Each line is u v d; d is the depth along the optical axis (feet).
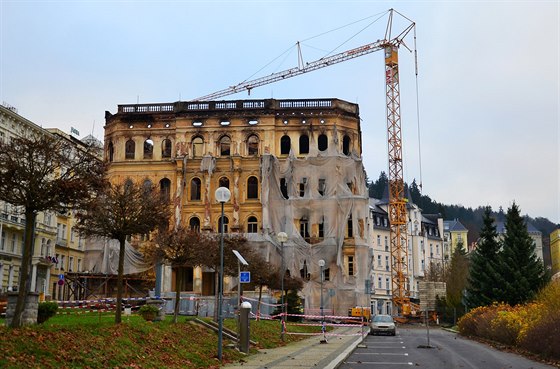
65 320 90.38
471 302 209.15
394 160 356.79
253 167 249.55
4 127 202.18
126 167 253.65
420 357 90.48
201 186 249.34
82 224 82.89
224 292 209.56
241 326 85.56
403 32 362.53
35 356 51.08
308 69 351.05
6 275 205.46
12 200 61.36
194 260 104.37
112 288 227.40
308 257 238.89
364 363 79.92
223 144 256.52
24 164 61.98
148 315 97.45
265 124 253.24
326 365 71.20
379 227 386.93
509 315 118.11
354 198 244.01
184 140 254.27
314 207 246.27
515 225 200.64
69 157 68.13
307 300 233.55
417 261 418.92
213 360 73.61
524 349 100.68
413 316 299.79
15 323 58.59
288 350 94.58
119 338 67.00
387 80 364.17
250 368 67.82
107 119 265.34
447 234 526.98
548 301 115.03
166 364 65.00
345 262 241.76
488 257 212.64
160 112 257.96
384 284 382.22
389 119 361.10
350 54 358.02
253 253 155.43
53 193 62.03
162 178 252.21
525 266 193.98
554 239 445.78
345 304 233.76
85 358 55.57
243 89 349.41
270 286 160.15
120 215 80.02
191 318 103.45
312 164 250.37
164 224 91.30
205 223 243.81
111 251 234.38
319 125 254.47
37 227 224.94
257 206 245.24
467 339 148.25
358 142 264.93
